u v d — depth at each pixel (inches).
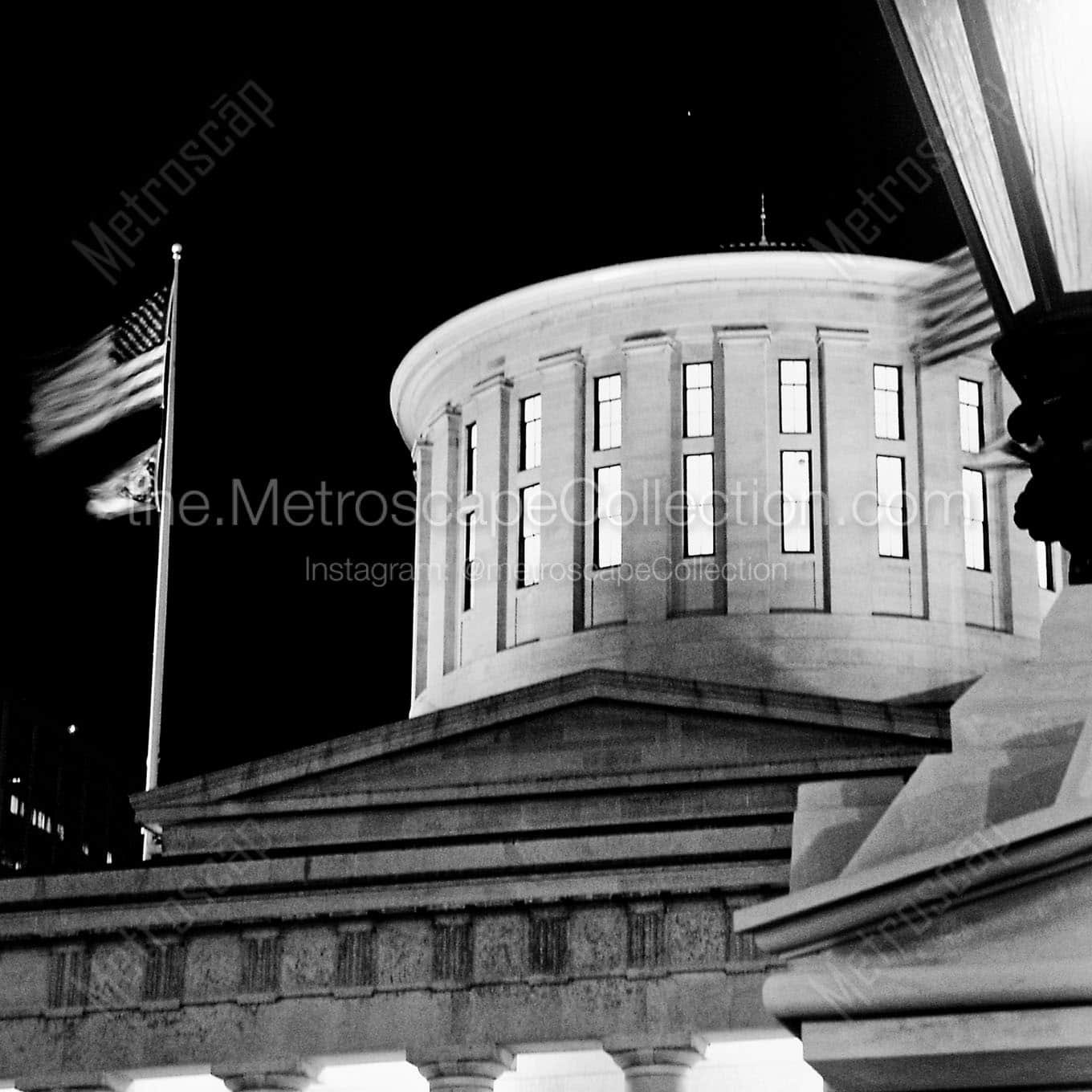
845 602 3090.6
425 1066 2112.5
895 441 3193.9
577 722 2493.8
